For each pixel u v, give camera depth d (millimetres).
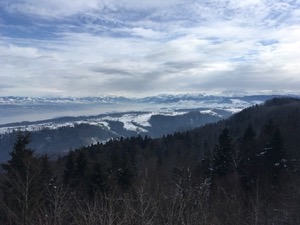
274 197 28750
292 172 37750
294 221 18859
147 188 13453
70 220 12234
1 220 13391
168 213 10750
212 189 29047
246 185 35156
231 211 17109
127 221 10078
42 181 20609
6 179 16688
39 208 13461
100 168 27344
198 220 11383
